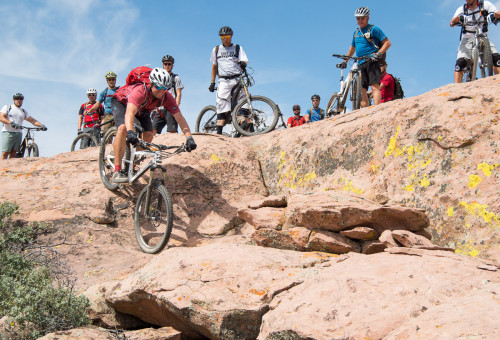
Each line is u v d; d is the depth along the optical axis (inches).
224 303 113.7
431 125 171.3
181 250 148.4
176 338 121.0
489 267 107.3
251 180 227.6
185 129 196.9
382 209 146.1
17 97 386.6
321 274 115.0
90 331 115.8
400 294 99.5
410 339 82.0
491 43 249.4
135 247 185.6
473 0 249.4
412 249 123.4
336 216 146.3
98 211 200.8
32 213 193.9
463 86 180.4
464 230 146.5
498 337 74.0
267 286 116.6
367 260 119.3
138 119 209.0
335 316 96.3
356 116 210.5
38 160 251.9
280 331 98.0
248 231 197.8
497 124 157.0
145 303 130.3
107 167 225.0
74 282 150.6
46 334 113.8
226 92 299.0
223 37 298.2
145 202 185.8
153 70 187.2
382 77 284.4
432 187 160.9
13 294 128.4
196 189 217.9
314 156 211.8
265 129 287.0
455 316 83.7
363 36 259.6
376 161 185.9
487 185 148.2
